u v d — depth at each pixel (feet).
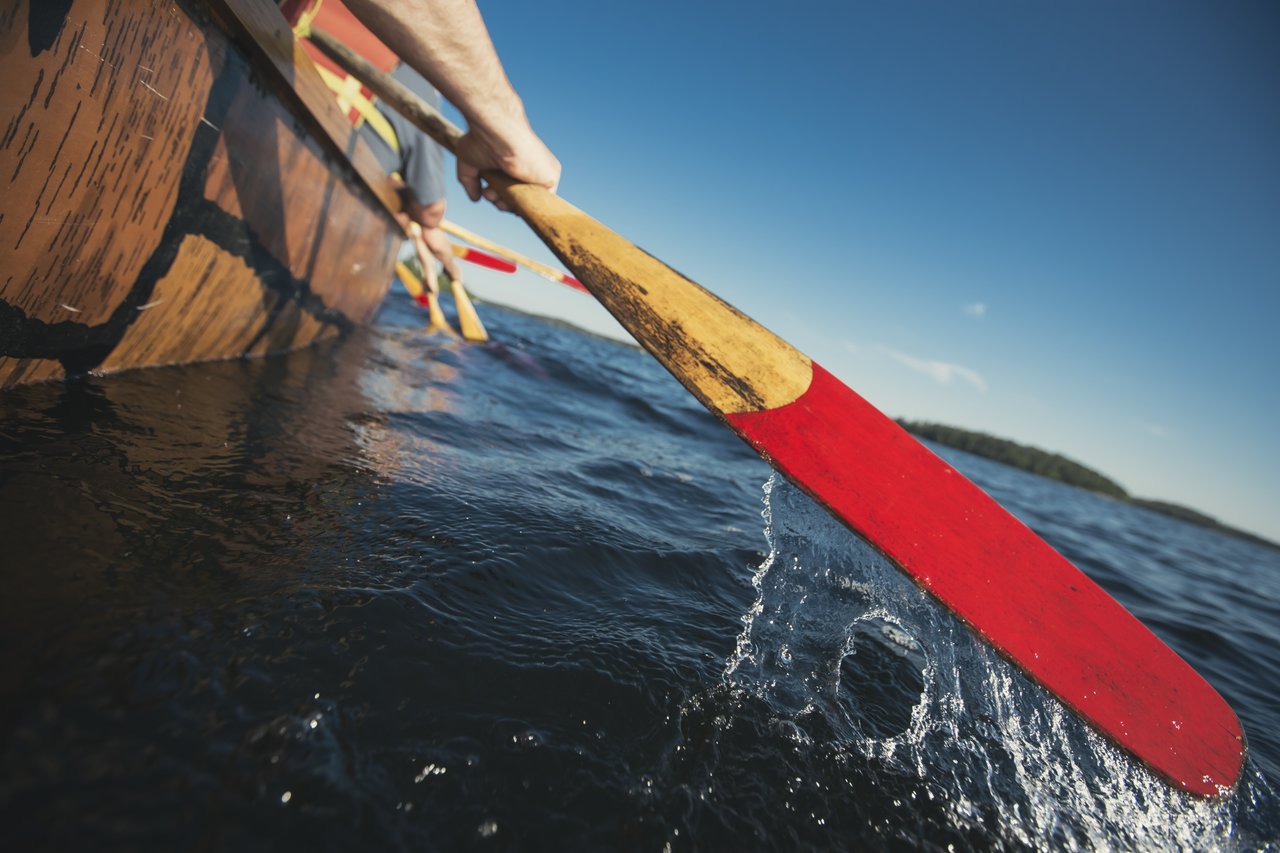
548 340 32.71
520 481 5.89
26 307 3.59
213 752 1.90
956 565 3.89
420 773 2.15
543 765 2.40
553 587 3.86
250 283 6.23
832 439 4.21
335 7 8.25
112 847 1.55
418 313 22.90
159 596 2.46
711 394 4.28
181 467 3.66
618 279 4.68
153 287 4.69
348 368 8.71
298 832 1.79
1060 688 3.64
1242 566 25.53
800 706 3.42
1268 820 3.55
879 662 4.20
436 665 2.71
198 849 1.64
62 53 3.02
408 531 3.89
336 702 2.29
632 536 5.24
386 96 5.64
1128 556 15.87
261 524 3.35
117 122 3.57
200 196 4.71
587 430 10.46
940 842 2.74
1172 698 3.78
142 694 1.98
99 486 3.10
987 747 3.59
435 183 11.46
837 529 5.46
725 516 7.20
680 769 2.65
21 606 2.12
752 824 2.51
